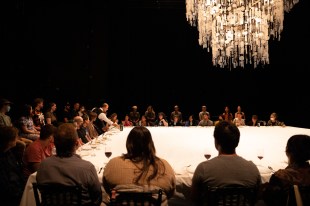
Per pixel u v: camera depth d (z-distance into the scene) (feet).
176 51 39.70
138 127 7.52
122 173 7.11
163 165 7.34
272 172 9.87
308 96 32.83
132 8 37.29
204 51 39.88
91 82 35.91
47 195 7.55
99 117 27.07
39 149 12.03
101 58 36.14
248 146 15.57
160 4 36.47
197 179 7.47
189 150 14.32
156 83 40.11
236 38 21.63
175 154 13.33
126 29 38.34
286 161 11.49
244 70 39.55
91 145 15.16
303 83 33.14
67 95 34.76
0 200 11.05
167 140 17.57
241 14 20.74
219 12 20.93
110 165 7.32
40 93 31.94
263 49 23.25
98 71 36.06
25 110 20.54
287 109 36.04
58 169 7.63
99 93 36.17
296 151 7.57
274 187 7.50
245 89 39.83
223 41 21.79
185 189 9.41
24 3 31.30
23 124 20.10
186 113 41.16
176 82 40.34
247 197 7.20
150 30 38.91
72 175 7.57
